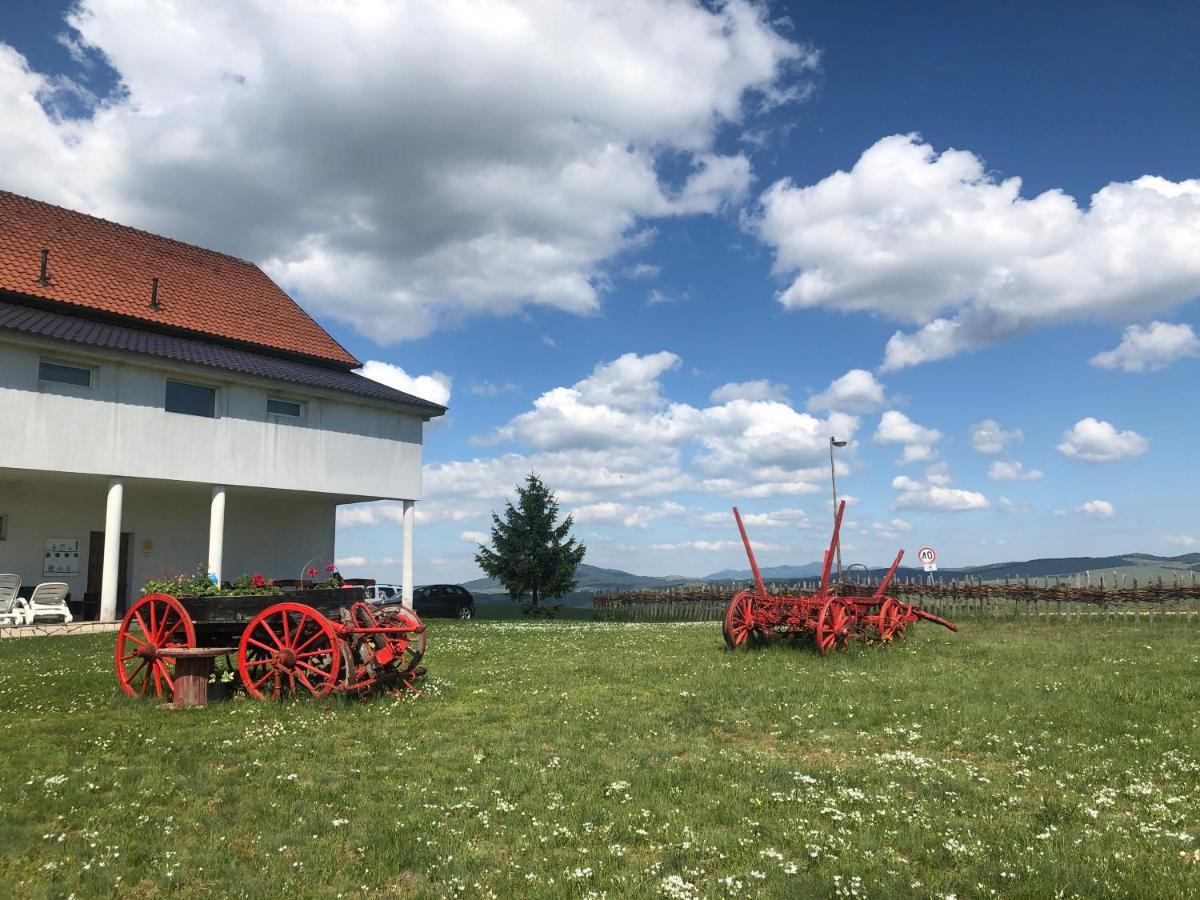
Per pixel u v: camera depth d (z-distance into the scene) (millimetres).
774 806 6488
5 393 21984
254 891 4945
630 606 40938
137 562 28500
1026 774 7418
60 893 4902
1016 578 29047
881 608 18375
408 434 32375
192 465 25797
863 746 8562
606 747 8430
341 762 7750
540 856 5465
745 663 14672
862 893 4855
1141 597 25625
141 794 6676
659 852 5562
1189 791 6875
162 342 26422
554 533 44938
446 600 38812
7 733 8727
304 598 11281
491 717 9828
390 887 5070
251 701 10609
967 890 4930
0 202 28953
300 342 32656
